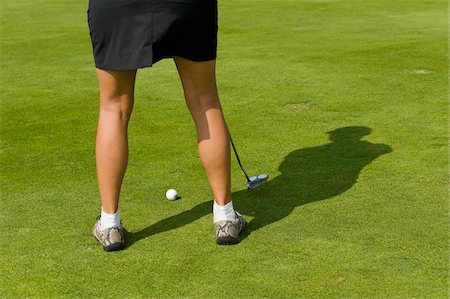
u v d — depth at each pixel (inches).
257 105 327.0
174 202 211.5
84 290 159.8
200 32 174.6
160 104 334.0
